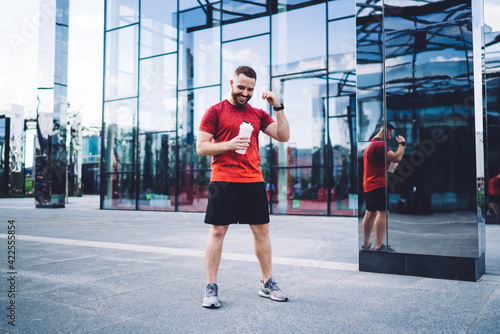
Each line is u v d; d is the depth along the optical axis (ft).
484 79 12.76
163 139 49.98
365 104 12.80
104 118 54.24
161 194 49.96
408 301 8.99
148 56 51.11
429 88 11.83
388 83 12.46
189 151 48.32
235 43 45.09
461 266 11.12
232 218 9.10
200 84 47.67
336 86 39.04
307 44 40.60
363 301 9.01
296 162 40.83
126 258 14.93
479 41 12.00
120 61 53.26
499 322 7.51
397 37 12.39
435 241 11.48
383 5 12.63
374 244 12.30
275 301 9.02
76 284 10.71
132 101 52.24
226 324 7.45
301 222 31.94
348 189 38.17
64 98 57.11
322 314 8.05
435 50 11.80
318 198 39.58
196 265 13.50
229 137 9.41
